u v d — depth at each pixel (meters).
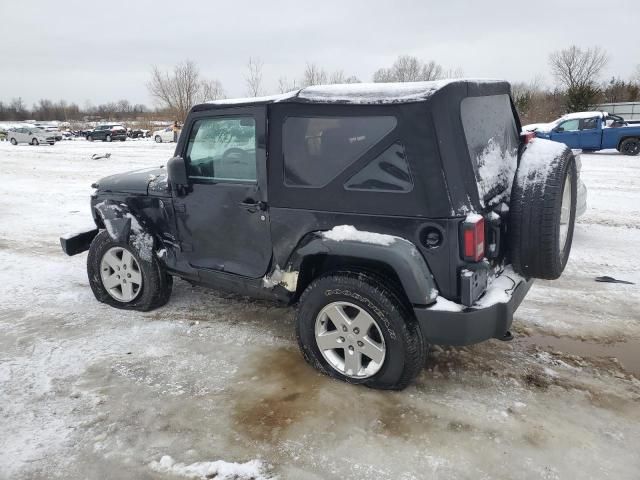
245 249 3.79
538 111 37.97
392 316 3.06
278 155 3.40
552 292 5.01
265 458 2.74
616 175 12.77
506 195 3.27
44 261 6.40
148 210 4.40
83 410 3.19
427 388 3.36
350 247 3.09
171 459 2.74
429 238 2.94
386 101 2.93
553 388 3.35
